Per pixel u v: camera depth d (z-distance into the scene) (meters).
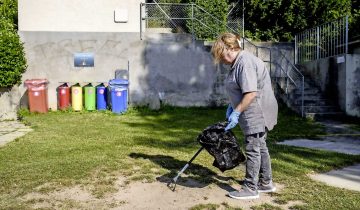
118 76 13.73
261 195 4.65
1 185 4.96
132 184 5.02
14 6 16.41
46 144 7.56
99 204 4.38
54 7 13.89
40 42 13.48
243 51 4.39
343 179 5.41
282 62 15.75
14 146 7.37
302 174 5.58
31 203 4.39
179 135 8.83
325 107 12.48
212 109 13.77
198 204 4.34
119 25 14.09
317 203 4.35
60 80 13.59
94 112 12.88
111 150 6.98
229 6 18.09
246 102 4.25
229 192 4.69
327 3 16.77
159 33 14.04
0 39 12.55
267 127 4.50
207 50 14.21
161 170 5.64
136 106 13.74
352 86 12.37
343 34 12.95
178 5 15.55
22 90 13.29
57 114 12.54
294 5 17.09
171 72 14.05
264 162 4.67
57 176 5.29
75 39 13.62
